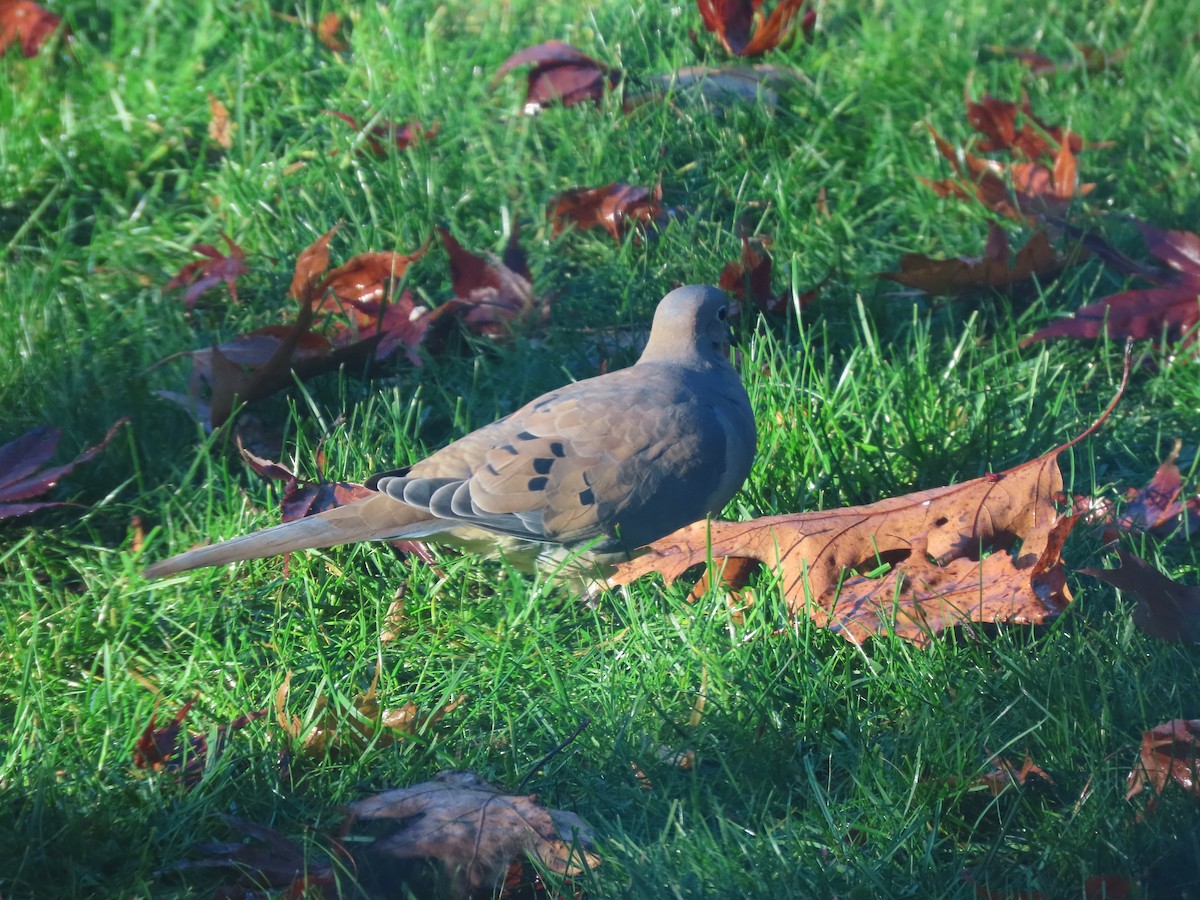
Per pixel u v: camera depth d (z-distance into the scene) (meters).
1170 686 6.97
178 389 10.04
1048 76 13.90
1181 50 14.00
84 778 6.80
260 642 8.00
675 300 8.51
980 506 7.82
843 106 13.14
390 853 6.18
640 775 6.88
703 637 7.57
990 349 10.62
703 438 7.99
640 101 13.08
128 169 12.82
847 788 6.79
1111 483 9.05
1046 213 11.44
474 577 8.52
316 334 9.86
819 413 9.28
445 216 11.93
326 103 13.34
